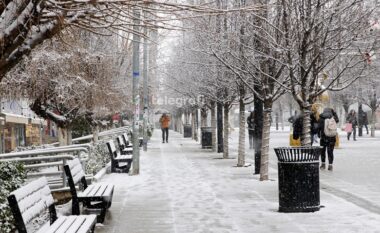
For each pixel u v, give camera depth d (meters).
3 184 9.16
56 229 6.93
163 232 8.98
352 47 14.03
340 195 12.80
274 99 15.31
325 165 18.92
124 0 6.07
